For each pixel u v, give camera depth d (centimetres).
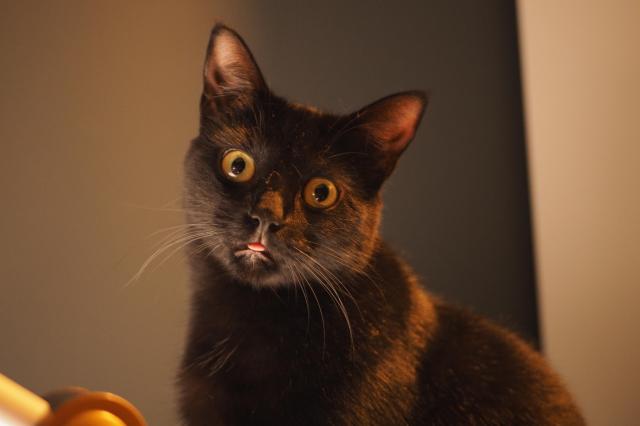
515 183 67
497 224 67
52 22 64
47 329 62
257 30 66
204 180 48
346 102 66
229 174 48
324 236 48
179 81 65
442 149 67
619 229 63
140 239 63
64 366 62
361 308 48
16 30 63
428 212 67
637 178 62
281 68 66
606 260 63
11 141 62
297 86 66
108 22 64
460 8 68
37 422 23
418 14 67
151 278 63
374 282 49
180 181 63
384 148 50
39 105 63
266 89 50
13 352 61
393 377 48
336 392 47
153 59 65
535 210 65
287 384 47
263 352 48
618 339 63
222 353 48
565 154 64
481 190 67
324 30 67
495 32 68
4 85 63
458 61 67
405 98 49
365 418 47
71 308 62
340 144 49
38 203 62
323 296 48
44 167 63
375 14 67
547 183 64
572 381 63
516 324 67
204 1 65
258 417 47
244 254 47
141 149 64
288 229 46
